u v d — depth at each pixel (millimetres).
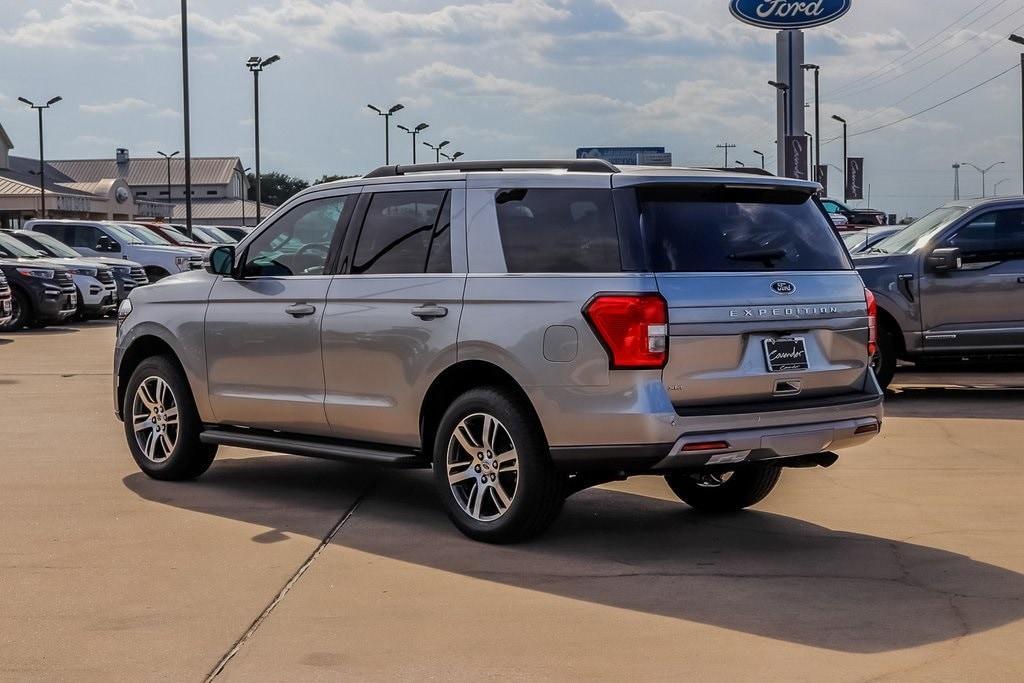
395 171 7332
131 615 5355
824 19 54875
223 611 5414
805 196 6805
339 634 5094
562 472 6387
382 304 7020
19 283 23078
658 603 5539
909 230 13125
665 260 6176
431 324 6742
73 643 4984
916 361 12711
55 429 10828
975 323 12320
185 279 8383
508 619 5301
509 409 6418
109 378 15039
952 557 6355
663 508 7664
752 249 6426
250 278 7875
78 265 25266
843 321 6641
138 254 29859
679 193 6387
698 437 6055
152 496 7922
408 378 6875
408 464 7023
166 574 6016
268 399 7691
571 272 6285
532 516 6449
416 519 7254
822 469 8906
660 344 6016
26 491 8070
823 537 6820
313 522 7168
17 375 15375
